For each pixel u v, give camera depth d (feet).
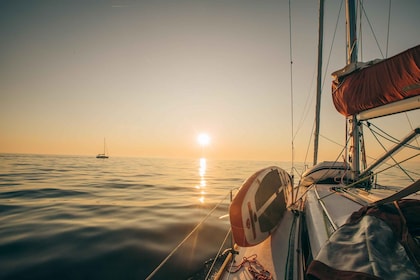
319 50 24.45
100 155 454.81
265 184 11.76
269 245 11.12
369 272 4.94
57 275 18.04
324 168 23.98
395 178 91.20
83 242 24.77
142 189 71.05
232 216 9.64
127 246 23.67
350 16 18.66
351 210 12.45
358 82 12.28
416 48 9.05
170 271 18.24
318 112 25.52
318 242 9.73
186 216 36.88
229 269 9.64
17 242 24.71
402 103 10.53
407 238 5.86
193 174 149.79
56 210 40.40
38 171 130.82
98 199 51.85
